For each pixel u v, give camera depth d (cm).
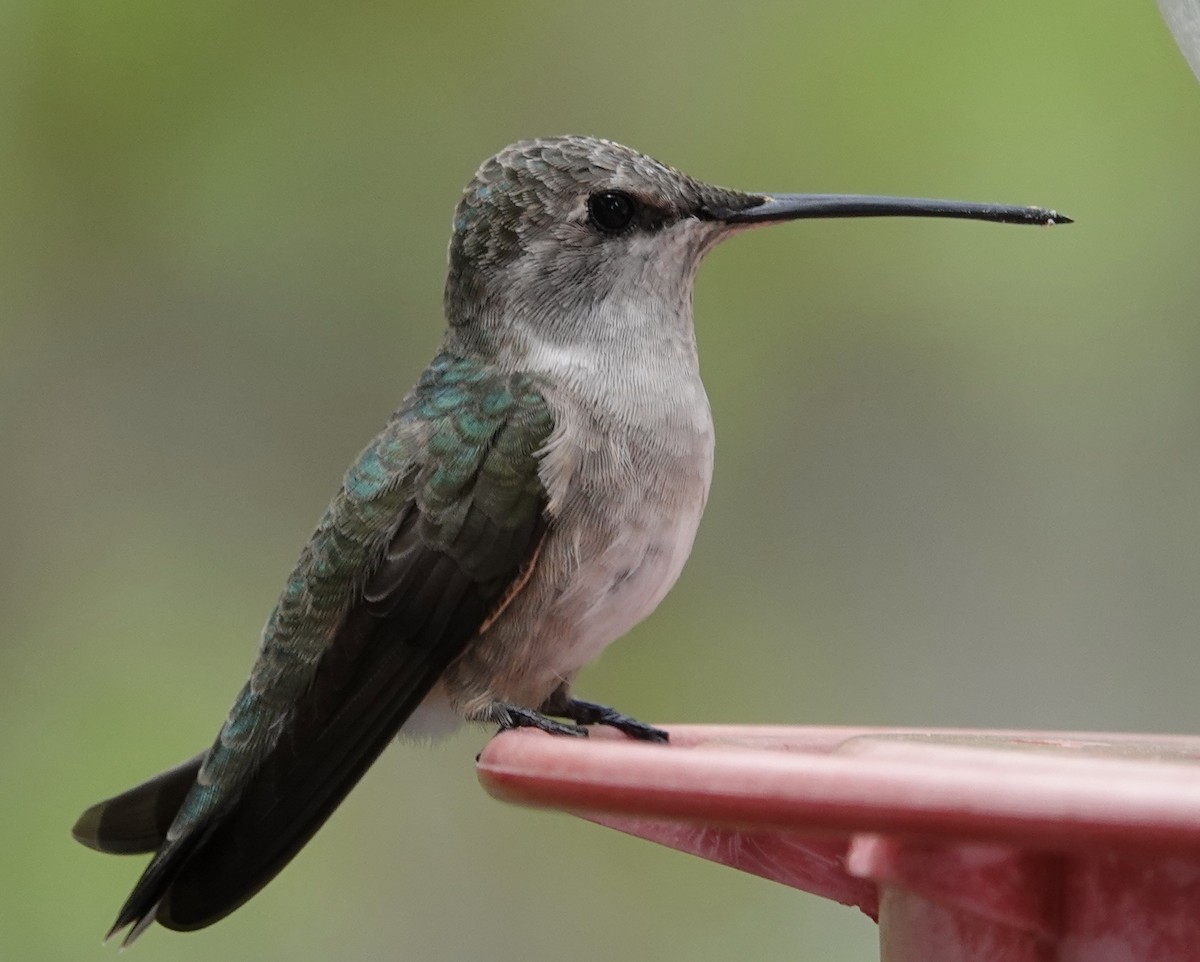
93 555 1172
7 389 1181
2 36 1152
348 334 1204
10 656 1138
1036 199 1147
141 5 1154
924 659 1193
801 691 1177
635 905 1164
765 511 1205
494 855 1159
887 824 367
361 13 1196
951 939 464
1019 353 1188
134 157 1179
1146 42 1119
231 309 1204
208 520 1181
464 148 1210
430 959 1127
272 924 1104
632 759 406
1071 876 444
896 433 1204
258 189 1195
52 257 1181
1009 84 1138
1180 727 1175
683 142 1201
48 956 1023
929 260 1174
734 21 1207
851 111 1176
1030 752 432
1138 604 1193
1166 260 1142
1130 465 1194
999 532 1206
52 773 1090
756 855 554
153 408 1194
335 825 1155
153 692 1131
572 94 1213
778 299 1200
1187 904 430
